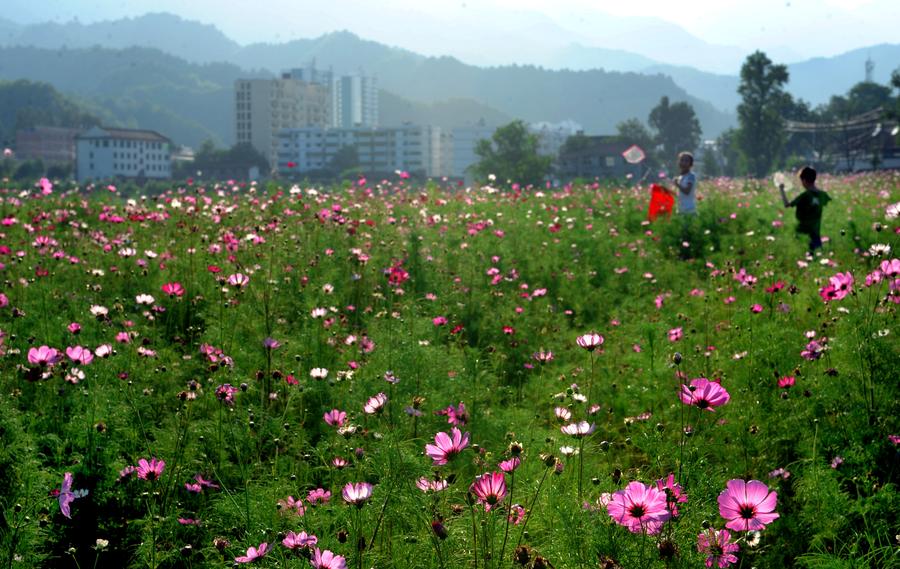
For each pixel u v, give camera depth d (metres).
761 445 4.12
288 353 5.52
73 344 5.34
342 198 13.02
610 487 3.52
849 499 3.55
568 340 6.97
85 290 6.83
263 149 187.50
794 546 3.48
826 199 9.91
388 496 3.15
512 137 93.00
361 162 169.38
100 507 3.77
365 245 9.00
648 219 13.28
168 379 4.97
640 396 5.10
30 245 7.91
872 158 72.06
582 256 10.24
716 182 25.27
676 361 3.10
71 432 4.07
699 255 11.39
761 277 8.08
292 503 3.35
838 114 135.50
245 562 2.75
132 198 11.74
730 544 2.67
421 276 8.40
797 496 3.68
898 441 3.87
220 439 4.18
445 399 4.72
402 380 4.86
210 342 5.72
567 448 3.43
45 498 3.38
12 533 3.12
